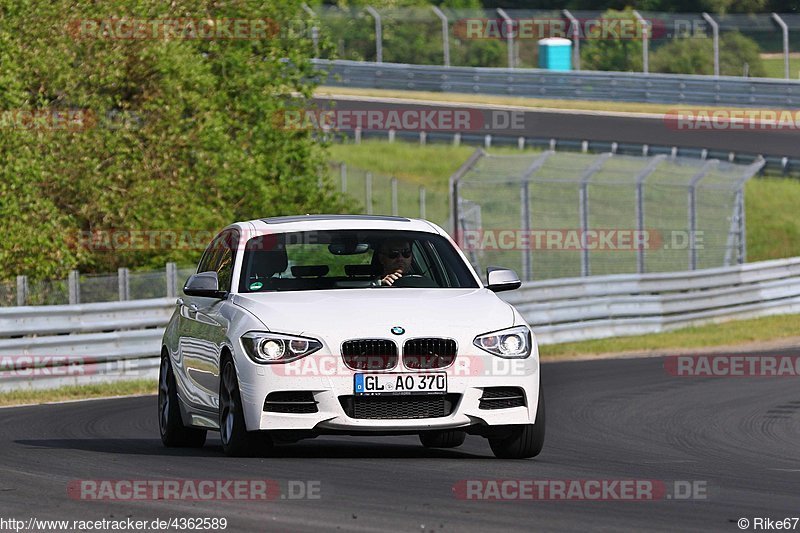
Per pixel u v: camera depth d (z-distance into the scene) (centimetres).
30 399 5741
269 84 9912
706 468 3144
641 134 16262
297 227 3406
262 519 2191
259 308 3061
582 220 9525
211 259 3638
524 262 9294
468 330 2977
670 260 11881
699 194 12262
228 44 9819
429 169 16375
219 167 8725
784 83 17238
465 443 3788
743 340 8425
